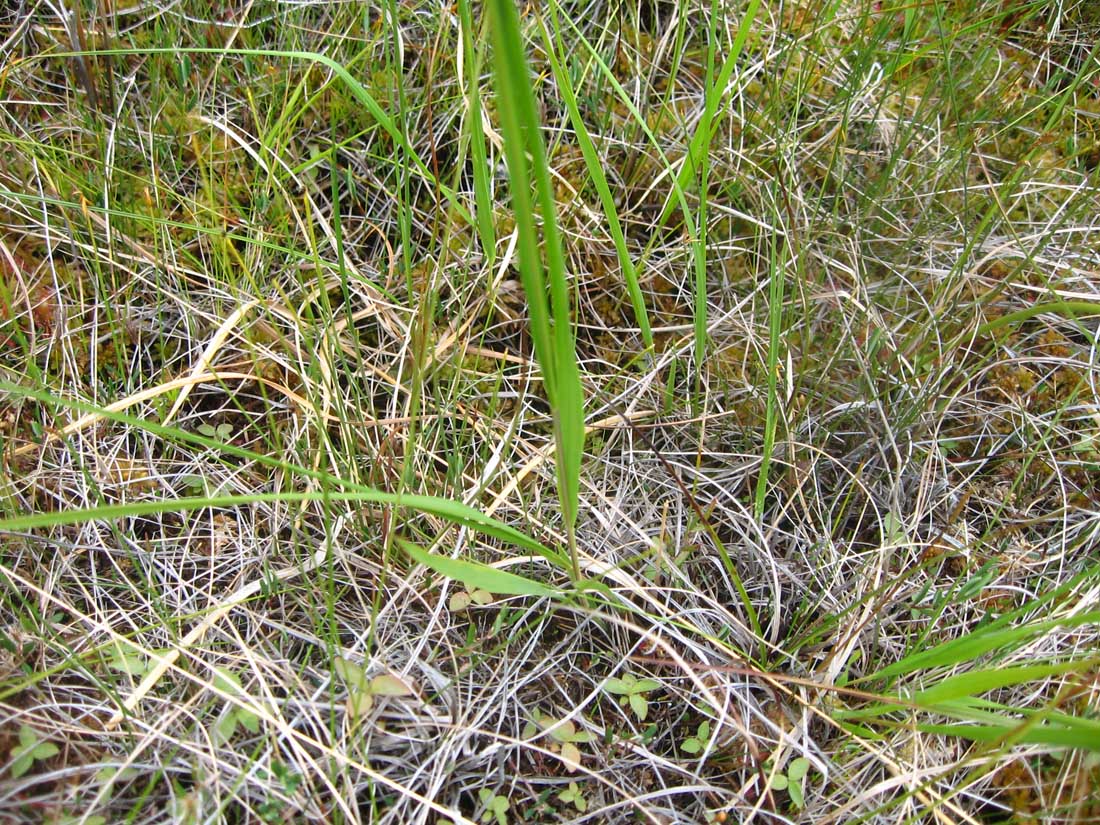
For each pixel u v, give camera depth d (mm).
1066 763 396
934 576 450
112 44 523
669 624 423
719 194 553
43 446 438
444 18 491
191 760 374
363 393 480
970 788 400
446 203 530
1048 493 488
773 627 431
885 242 550
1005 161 560
